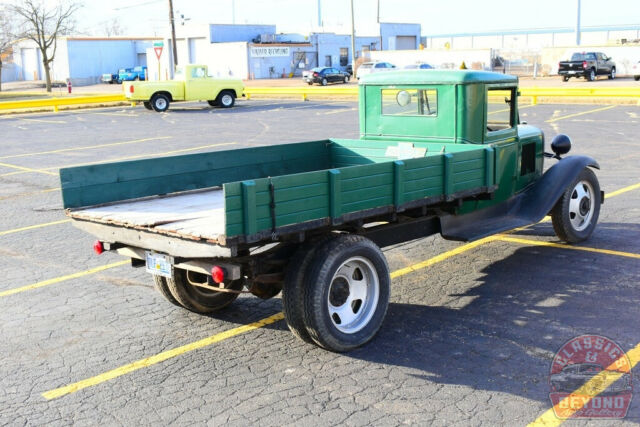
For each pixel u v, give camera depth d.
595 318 5.71
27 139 21.31
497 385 4.61
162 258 5.09
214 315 6.13
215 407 4.41
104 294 6.76
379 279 5.35
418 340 5.38
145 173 6.15
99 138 20.95
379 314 5.38
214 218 5.22
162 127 23.58
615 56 44.12
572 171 7.51
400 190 5.37
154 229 4.80
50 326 5.93
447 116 6.76
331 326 5.03
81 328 5.86
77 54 68.06
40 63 73.44
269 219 4.52
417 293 6.48
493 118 7.06
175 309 6.30
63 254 8.26
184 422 4.23
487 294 6.38
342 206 4.96
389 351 5.19
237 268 4.75
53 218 10.28
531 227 8.86
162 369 5.01
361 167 5.05
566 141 8.16
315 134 19.64
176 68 31.17
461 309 6.02
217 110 29.95
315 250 5.02
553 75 46.34
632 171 12.35
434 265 7.36
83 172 5.68
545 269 7.05
